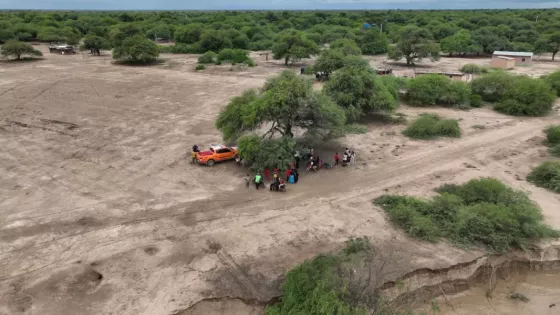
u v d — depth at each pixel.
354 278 15.85
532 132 37.25
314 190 25.22
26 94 49.88
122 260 18.22
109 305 15.52
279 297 15.91
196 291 16.28
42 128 37.09
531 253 18.97
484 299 17.06
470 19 132.12
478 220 20.02
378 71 61.53
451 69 71.69
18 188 25.02
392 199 23.55
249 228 20.91
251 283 16.75
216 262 18.12
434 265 17.66
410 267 17.45
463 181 26.69
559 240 19.59
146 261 18.16
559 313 16.44
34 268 17.61
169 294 16.12
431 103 46.00
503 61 70.50
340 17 149.38
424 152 31.92
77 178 26.61
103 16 161.12
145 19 143.12
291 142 26.88
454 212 21.50
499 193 23.11
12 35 97.69
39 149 31.80
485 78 48.34
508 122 40.34
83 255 18.55
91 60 79.88
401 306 15.81
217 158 28.86
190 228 20.88
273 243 19.59
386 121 39.72
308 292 14.13
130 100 48.06
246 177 26.83
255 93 30.84
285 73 31.02
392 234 20.33
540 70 69.31
